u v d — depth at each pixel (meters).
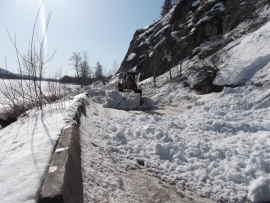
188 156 4.48
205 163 4.15
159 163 4.28
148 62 31.75
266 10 15.91
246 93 9.81
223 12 21.55
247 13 17.83
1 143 3.46
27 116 5.25
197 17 25.25
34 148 2.75
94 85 22.23
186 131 5.77
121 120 6.98
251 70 11.32
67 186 1.99
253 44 12.87
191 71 17.41
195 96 13.53
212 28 21.95
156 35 38.91
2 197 1.75
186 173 3.89
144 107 13.83
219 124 6.06
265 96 8.47
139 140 5.23
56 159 2.39
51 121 4.25
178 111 12.23
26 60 5.38
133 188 3.42
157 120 6.88
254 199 3.15
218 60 14.04
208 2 24.17
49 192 1.78
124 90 15.27
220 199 3.28
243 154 4.25
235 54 13.49
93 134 5.32
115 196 2.83
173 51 26.77
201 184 3.61
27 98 5.84
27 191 1.80
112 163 4.02
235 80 11.64
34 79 5.58
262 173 3.63
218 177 3.72
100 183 2.96
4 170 2.22
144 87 22.00
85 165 3.22
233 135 5.54
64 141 2.98
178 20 31.98
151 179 3.79
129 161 4.33
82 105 7.18
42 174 2.09
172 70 23.05
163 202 3.15
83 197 2.41
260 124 5.97
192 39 23.77
